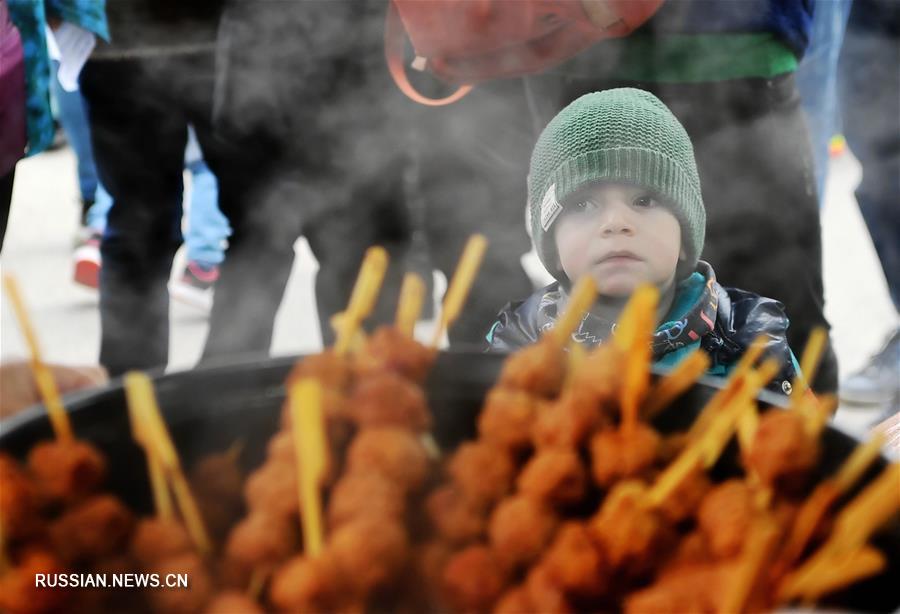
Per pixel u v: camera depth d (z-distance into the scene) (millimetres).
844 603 728
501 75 2061
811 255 2396
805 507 750
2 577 735
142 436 810
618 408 867
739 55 2145
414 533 859
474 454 846
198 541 817
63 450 789
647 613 706
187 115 2691
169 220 2887
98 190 4117
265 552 777
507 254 2873
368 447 818
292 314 3768
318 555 746
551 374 901
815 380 2465
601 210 1696
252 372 909
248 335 2873
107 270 2854
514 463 870
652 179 1658
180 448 887
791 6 2154
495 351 947
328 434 849
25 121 2375
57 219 5070
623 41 2156
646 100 1760
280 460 833
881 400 3182
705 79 2172
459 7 1928
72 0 2377
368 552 742
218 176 2750
